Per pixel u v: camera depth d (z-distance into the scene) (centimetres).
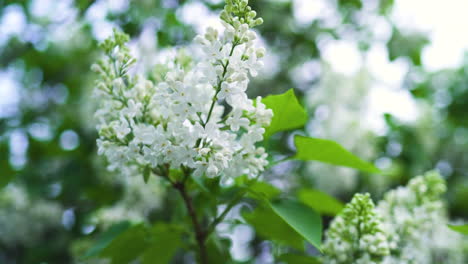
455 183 137
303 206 89
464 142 140
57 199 129
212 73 83
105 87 86
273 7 144
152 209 116
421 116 132
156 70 89
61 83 154
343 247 89
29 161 138
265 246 117
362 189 127
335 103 134
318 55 148
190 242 95
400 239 92
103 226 111
